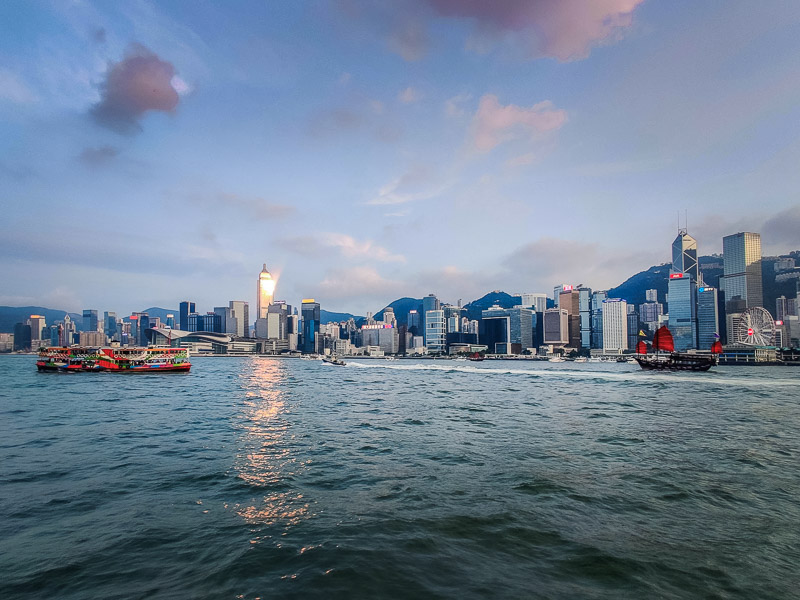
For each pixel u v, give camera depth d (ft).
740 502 76.02
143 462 105.40
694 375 498.69
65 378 438.81
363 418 181.47
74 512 71.97
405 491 82.12
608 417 180.75
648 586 49.01
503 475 92.58
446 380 467.11
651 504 74.84
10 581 50.24
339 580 49.83
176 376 503.20
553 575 51.37
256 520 68.39
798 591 48.26
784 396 267.18
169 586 49.06
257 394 295.89
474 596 46.68
